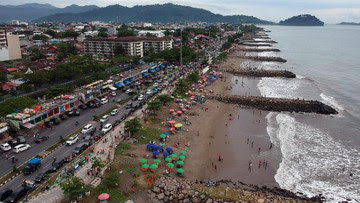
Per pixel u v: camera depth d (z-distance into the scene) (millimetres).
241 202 54062
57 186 53219
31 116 81312
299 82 163000
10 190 50344
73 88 113250
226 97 123812
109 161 63656
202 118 100375
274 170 68438
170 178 60562
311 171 68438
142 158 67500
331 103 123125
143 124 87688
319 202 56062
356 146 82312
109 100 111562
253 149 79062
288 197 57281
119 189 55188
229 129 92562
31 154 66062
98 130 81000
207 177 63875
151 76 152750
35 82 118688
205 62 194750
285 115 108250
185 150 74625
